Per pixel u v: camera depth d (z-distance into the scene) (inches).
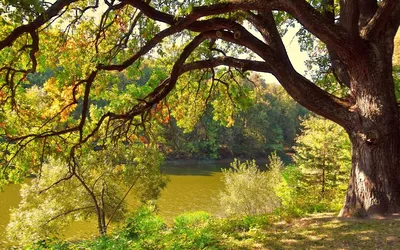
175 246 257.8
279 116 3243.1
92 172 751.7
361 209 312.2
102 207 754.2
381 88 315.0
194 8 315.6
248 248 247.0
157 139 566.3
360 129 318.0
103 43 424.2
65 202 784.9
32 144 411.8
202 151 2490.2
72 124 447.8
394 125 314.0
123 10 426.3
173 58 474.3
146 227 410.9
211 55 464.1
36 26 262.4
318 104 332.8
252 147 2805.1
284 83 341.7
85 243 328.2
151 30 373.1
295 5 296.4
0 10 237.1
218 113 551.8
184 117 547.5
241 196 1067.3
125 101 422.0
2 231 889.5
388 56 323.6
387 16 306.5
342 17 324.2
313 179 863.1
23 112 413.7
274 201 1056.8
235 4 308.8
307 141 880.9
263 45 343.0
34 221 768.9
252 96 520.7
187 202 1277.1
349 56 313.6
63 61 394.3
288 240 259.6
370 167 311.0
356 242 242.5
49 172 781.9
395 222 278.5
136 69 399.9
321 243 246.5
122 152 726.5
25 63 359.3
